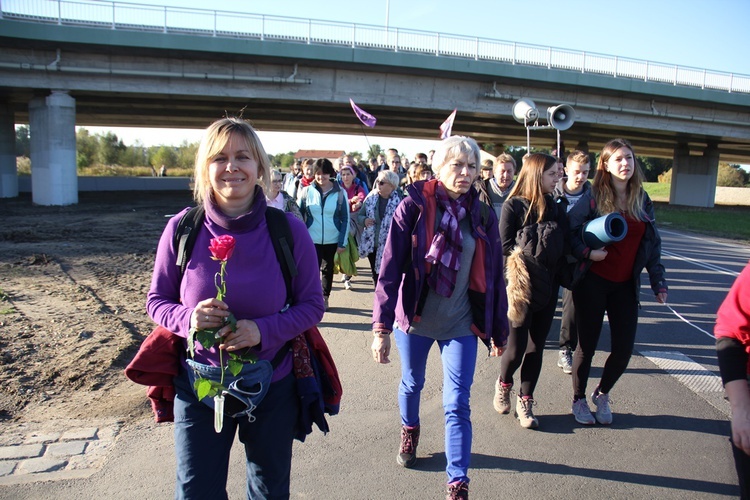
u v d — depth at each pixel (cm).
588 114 3375
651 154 6281
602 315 418
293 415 244
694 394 501
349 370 552
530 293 403
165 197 3444
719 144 4631
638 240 408
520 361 429
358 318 746
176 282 235
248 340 217
